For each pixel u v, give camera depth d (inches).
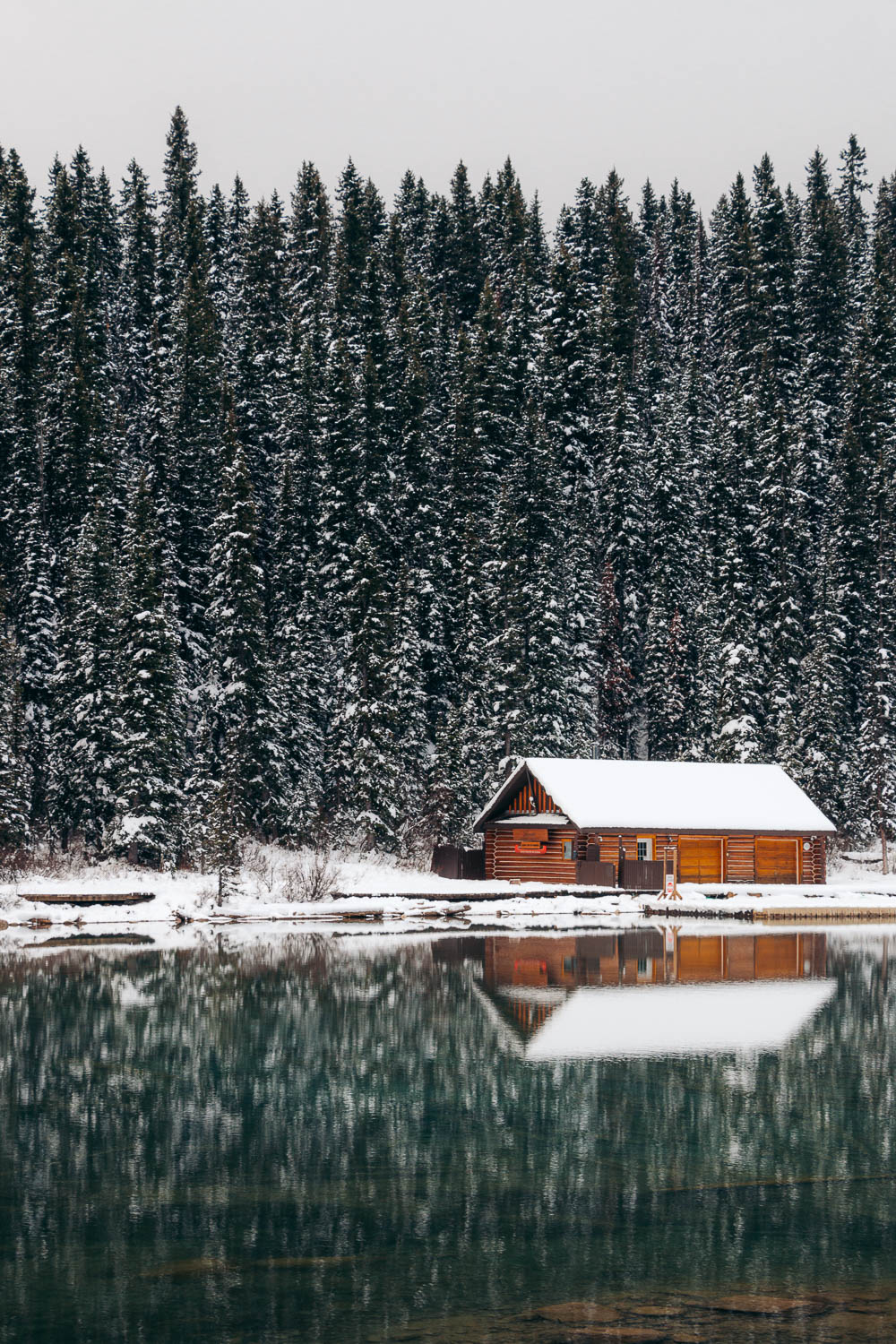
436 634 3164.4
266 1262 483.8
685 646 3297.2
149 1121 682.8
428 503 3432.6
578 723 3019.2
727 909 2014.0
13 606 2851.9
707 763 2541.8
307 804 2679.6
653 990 1136.8
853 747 3235.7
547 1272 472.4
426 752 2945.4
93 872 2247.8
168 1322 431.2
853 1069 802.8
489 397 3644.2
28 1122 682.2
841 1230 515.5
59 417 3452.3
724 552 3427.7
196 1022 976.3
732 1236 509.4
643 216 6338.6
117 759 2386.8
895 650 3324.3
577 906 2047.2
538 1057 841.5
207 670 2871.6
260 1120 683.4
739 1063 823.7
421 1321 431.2
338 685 2839.6
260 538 3353.8
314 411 3757.4
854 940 1604.3
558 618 2977.4
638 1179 582.6
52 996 1104.2
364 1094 741.9
